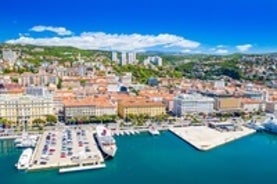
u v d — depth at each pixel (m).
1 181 197.50
